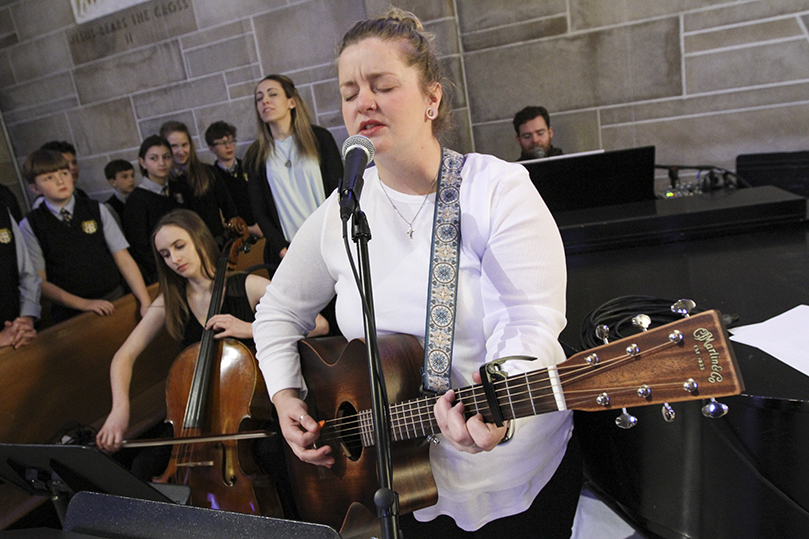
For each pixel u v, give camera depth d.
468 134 3.63
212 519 0.88
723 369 0.79
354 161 0.99
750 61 3.06
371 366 0.93
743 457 1.27
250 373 2.01
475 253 1.17
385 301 1.23
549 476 1.25
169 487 1.28
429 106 1.16
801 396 1.12
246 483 1.87
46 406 2.58
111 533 0.94
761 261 1.81
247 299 2.32
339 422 1.37
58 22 4.17
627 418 0.88
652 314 1.54
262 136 3.20
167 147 3.71
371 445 1.33
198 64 3.93
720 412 0.79
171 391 2.11
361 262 0.96
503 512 1.22
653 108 3.31
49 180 3.27
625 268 1.94
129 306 3.03
